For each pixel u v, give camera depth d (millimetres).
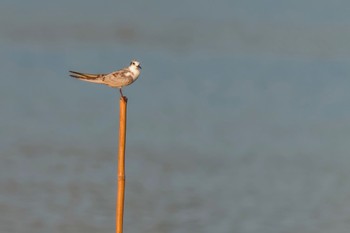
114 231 34531
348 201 38938
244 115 53281
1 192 38438
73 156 44031
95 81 20922
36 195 38281
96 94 57125
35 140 46344
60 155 44031
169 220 36250
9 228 34531
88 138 47312
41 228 34469
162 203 38188
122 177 18812
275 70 66062
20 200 37688
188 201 38750
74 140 46844
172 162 43875
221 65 67625
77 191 39062
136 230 35062
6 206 36875
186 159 44469
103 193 38875
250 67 67000
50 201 37438
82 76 20938
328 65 67625
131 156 44625
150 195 39094
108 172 41781
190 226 35812
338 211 37625
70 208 36938
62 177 40812
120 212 18875
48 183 39781
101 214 36406
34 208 36812
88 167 42438
